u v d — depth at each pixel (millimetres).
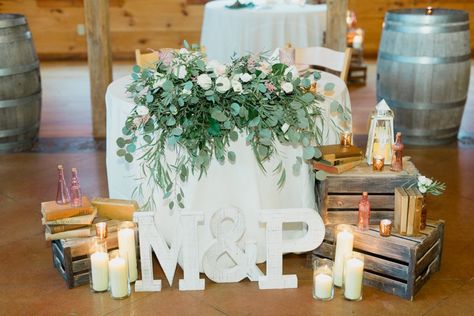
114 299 2342
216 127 2305
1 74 3867
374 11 7090
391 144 2477
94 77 4246
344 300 2324
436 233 2428
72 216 2387
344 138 2500
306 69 2842
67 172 3709
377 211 2453
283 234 2621
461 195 3328
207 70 2336
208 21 4754
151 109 2354
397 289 2338
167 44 7215
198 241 2461
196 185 2393
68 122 4746
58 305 2312
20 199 3322
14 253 2732
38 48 7133
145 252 2363
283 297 2354
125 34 7141
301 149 2480
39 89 4141
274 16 4523
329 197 2439
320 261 2352
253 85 2322
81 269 2432
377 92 4316
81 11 7027
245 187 2424
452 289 2406
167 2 7047
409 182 2408
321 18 4609
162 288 2422
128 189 2658
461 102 4105
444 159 3895
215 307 2293
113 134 2645
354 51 5918
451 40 3928
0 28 3826
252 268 2438
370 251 2379
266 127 2338
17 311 2279
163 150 2377
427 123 4098
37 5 6969
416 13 4203
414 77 3992
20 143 4105
